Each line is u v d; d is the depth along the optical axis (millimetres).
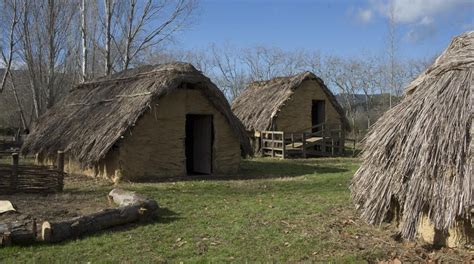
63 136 16031
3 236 7137
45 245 7332
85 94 18703
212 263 6551
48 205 10391
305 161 21438
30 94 39531
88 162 13711
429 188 6797
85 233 7961
